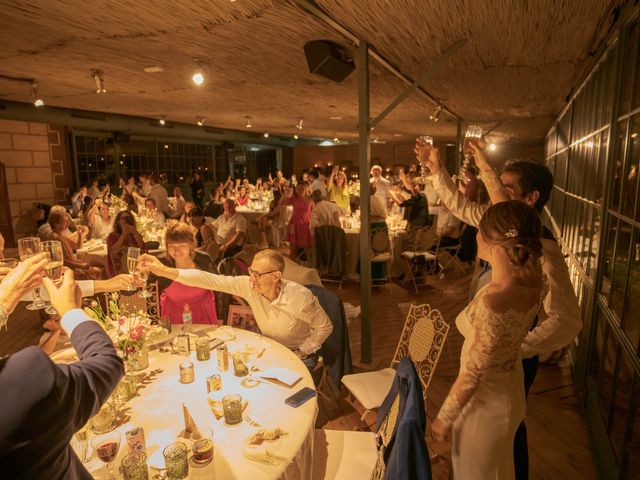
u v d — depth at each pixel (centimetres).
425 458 131
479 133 214
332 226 603
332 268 616
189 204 689
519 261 140
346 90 538
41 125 964
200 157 1408
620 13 242
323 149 1836
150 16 277
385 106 671
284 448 146
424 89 514
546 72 403
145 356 204
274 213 866
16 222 923
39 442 78
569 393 323
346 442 194
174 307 288
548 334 171
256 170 1734
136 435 138
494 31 287
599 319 277
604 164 290
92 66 426
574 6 239
